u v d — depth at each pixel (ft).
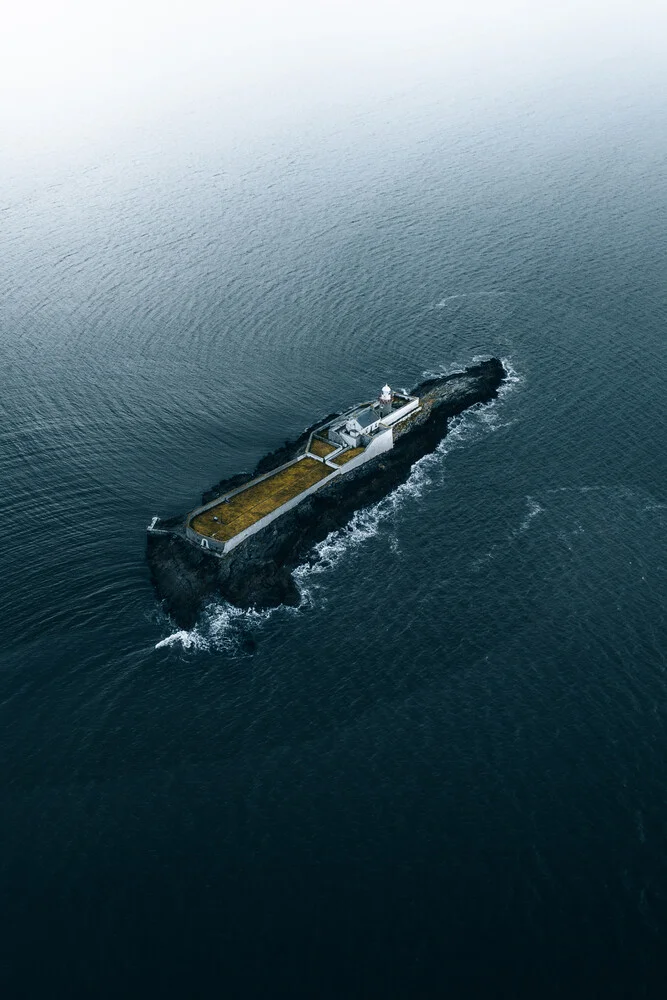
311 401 493.36
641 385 484.74
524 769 279.90
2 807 274.36
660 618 334.24
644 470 416.67
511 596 349.00
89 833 265.54
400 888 246.27
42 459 446.19
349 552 378.32
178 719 301.63
